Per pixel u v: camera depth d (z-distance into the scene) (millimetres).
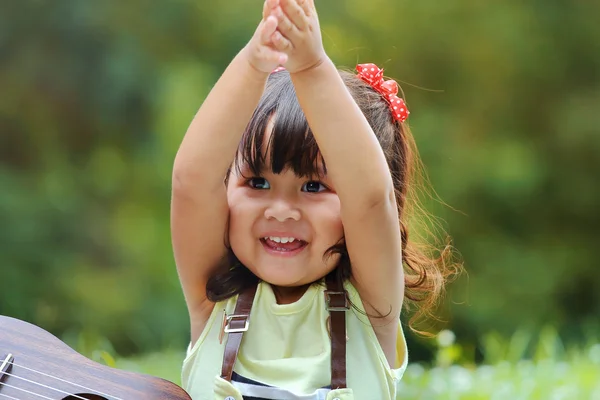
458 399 5168
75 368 2773
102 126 13164
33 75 12977
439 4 13328
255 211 2830
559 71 13258
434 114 12961
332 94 2590
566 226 12680
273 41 2479
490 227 12469
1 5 12797
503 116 13156
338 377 2809
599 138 12883
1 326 2846
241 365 2873
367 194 2660
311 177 2838
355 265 2846
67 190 12695
